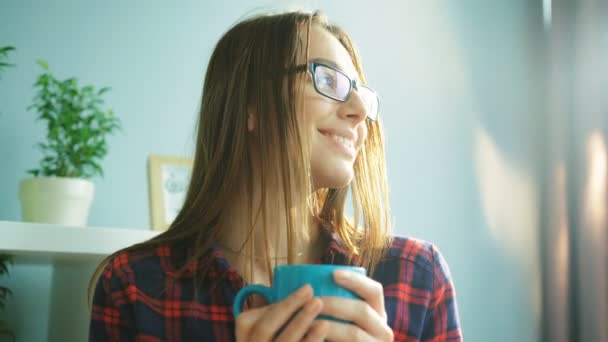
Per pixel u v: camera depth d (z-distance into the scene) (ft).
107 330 2.53
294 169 2.41
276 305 1.65
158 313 2.45
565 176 7.32
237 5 6.11
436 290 2.72
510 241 7.49
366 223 2.77
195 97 5.69
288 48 2.54
